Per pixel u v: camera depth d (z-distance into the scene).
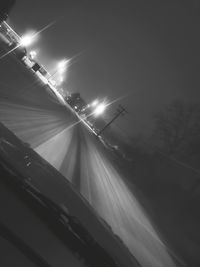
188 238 29.06
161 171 42.81
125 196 18.80
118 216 11.76
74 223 2.19
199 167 41.06
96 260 2.25
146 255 10.73
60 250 1.99
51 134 14.21
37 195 2.09
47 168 3.07
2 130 2.81
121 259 2.72
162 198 37.44
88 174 13.32
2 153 2.20
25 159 2.59
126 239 10.02
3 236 1.70
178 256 17.97
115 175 24.16
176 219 32.81
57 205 2.18
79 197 3.34
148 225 17.67
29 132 11.06
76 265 2.04
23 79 22.08
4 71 16.92
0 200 1.87
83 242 2.19
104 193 12.97
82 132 32.06
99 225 3.05
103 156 30.09
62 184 3.06
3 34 40.41
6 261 1.60
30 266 1.70
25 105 14.67
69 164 11.91
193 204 36.34
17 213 1.89
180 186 40.16
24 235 1.81
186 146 43.81
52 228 2.06
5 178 2.00
